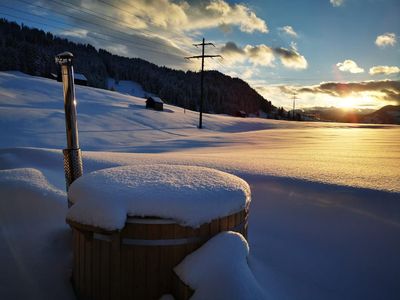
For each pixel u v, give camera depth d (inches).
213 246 100.5
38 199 176.7
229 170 233.0
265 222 166.4
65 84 153.2
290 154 378.0
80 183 122.3
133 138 941.2
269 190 193.2
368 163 276.8
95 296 108.1
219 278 92.4
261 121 2102.6
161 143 756.6
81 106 1375.5
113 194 105.0
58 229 158.2
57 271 129.9
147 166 147.1
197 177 126.2
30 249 142.3
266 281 120.1
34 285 121.5
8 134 776.3
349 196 171.3
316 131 1306.6
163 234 102.6
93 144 786.2
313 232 152.8
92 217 100.7
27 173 206.5
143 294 104.3
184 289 96.3
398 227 143.2
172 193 106.6
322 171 221.0
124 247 103.6
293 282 123.5
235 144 698.8
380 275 124.7
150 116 1471.5
